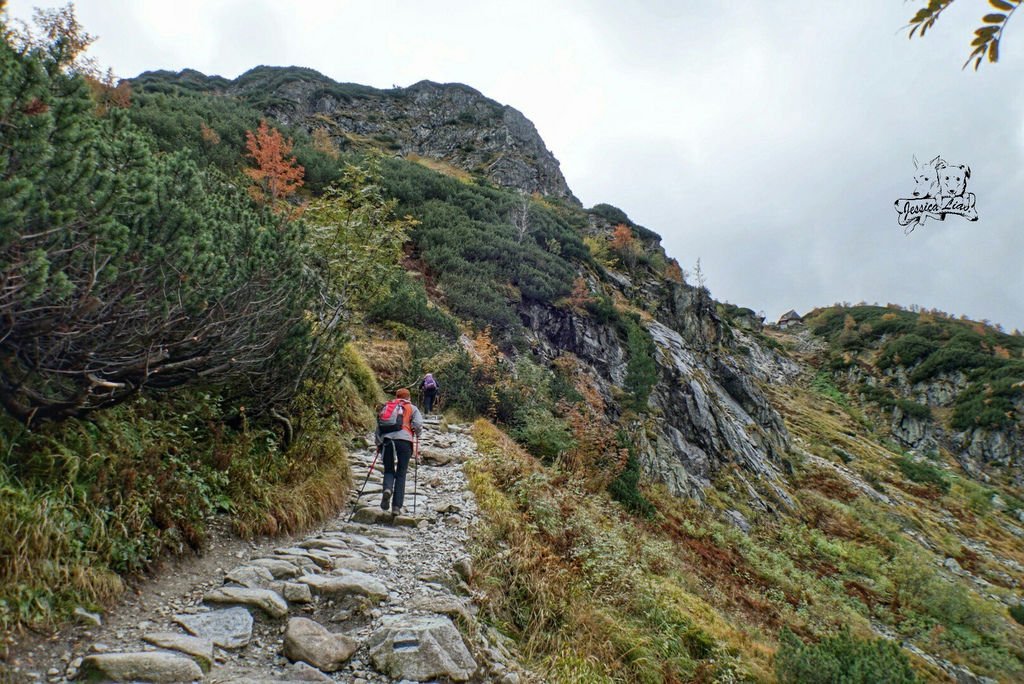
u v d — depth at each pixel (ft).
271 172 93.04
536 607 18.61
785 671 25.23
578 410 61.16
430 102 314.35
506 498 28.27
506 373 60.90
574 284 105.50
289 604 14.49
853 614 52.26
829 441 153.07
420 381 49.44
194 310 16.80
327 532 20.75
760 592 47.19
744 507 74.13
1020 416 203.21
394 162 143.13
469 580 18.30
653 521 48.42
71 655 10.72
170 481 16.33
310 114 280.72
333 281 29.48
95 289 13.23
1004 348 271.49
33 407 13.50
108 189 12.55
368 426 35.86
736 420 102.42
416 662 12.55
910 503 117.91
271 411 23.73
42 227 11.51
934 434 212.64
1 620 10.22
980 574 90.33
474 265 95.91
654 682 18.90
